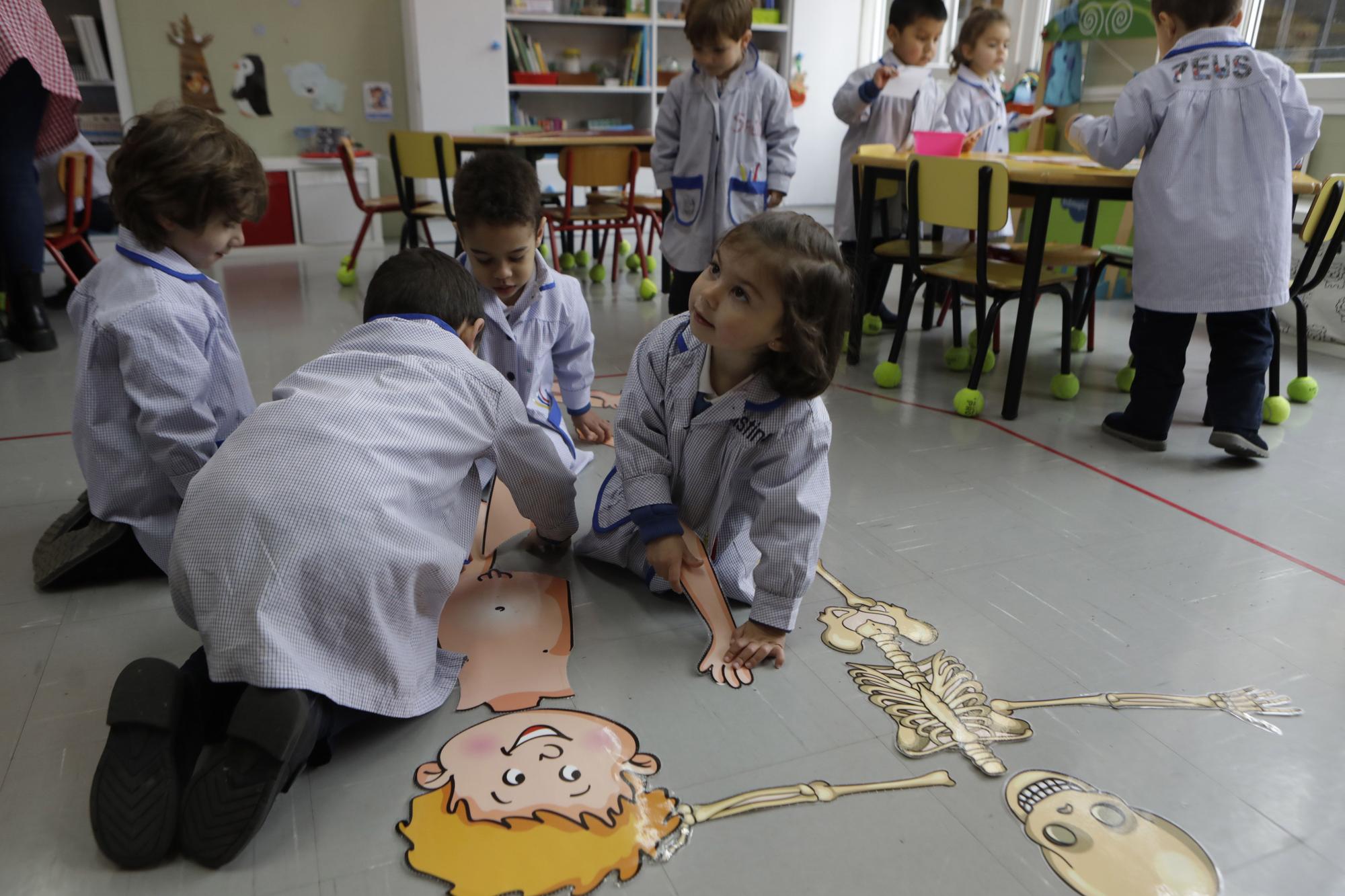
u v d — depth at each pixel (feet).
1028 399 7.93
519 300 5.49
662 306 11.48
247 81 15.17
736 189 9.42
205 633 2.96
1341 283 9.16
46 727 3.45
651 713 3.64
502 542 4.99
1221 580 4.85
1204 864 2.98
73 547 4.37
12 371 7.89
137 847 2.78
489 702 3.67
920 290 11.93
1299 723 3.70
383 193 16.42
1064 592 4.70
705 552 4.25
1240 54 6.32
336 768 3.27
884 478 6.14
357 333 3.70
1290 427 7.32
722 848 2.98
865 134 10.67
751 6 8.93
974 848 3.02
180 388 4.04
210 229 4.19
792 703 3.74
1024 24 13.69
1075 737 3.59
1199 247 6.27
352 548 3.08
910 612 4.46
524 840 2.98
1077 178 6.69
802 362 3.52
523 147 11.81
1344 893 2.88
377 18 15.60
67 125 8.98
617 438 4.29
